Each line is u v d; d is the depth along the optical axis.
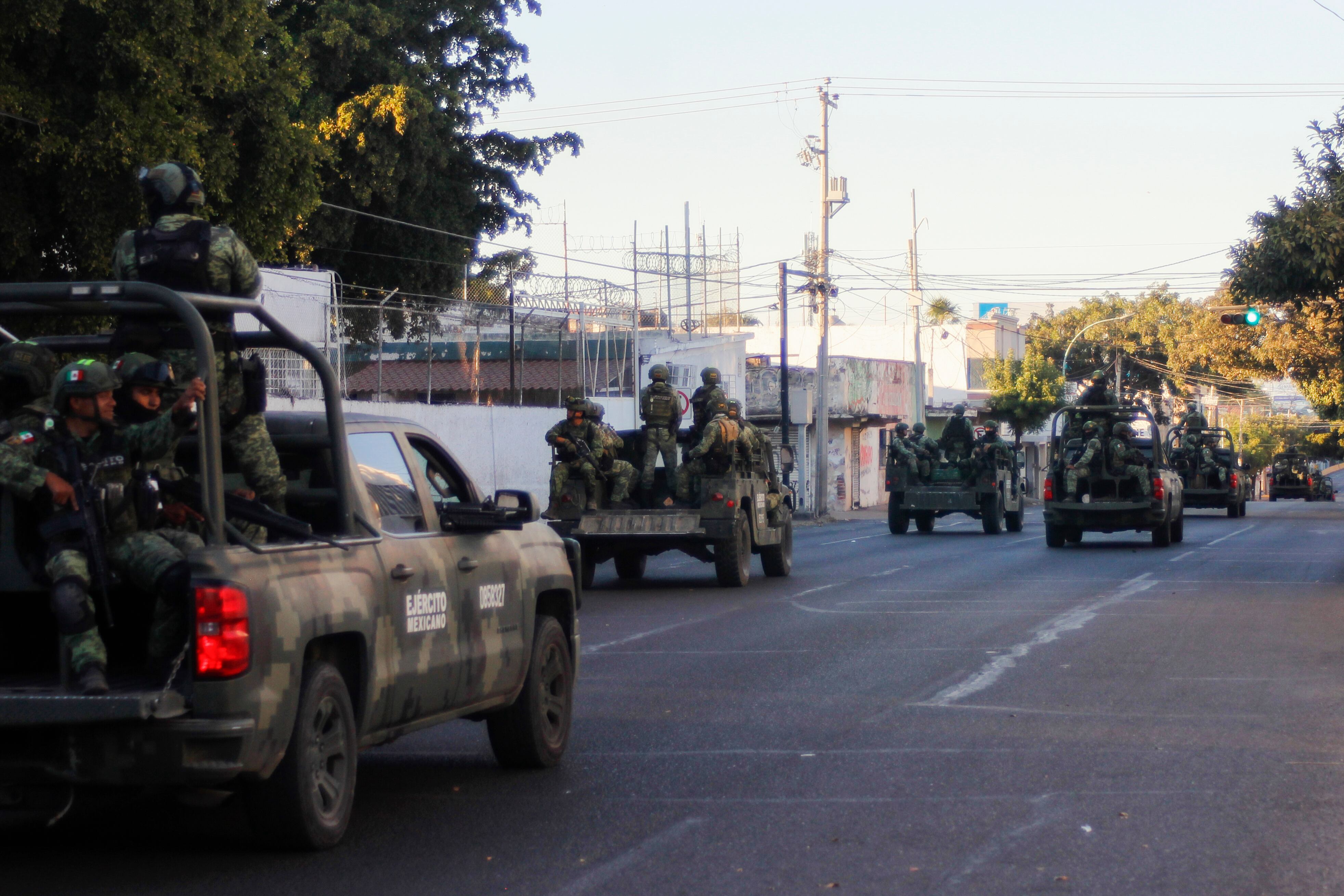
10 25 30.08
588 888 10.23
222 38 34.91
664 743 15.75
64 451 10.16
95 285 10.11
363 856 11.12
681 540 33.75
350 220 52.81
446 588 12.52
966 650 22.89
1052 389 108.69
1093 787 13.34
